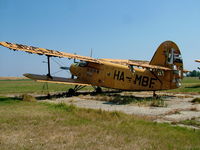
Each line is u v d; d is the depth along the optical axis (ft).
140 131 22.07
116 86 61.57
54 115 29.40
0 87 112.16
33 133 20.84
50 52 55.42
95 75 65.10
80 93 73.05
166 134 21.39
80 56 63.00
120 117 28.73
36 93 73.26
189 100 54.49
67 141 18.54
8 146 16.97
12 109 34.40
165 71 57.00
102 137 19.92
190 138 20.25
